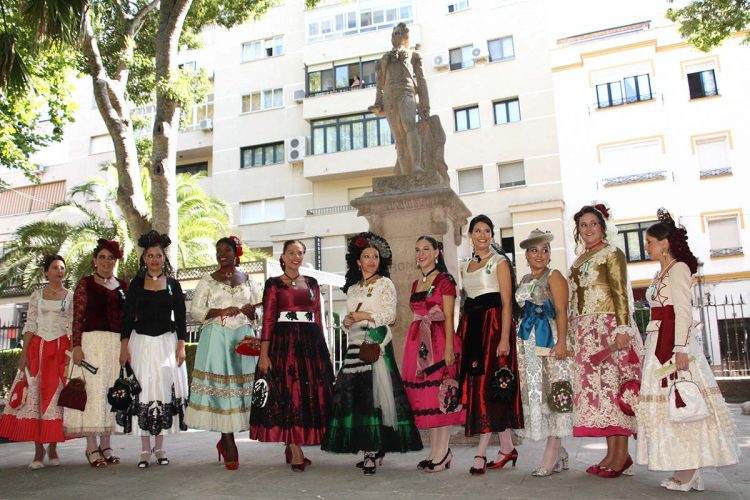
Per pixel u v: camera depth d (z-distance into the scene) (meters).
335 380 5.05
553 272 4.48
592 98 23.17
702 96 21.97
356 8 26.75
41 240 18.98
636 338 4.29
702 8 12.65
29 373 5.40
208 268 13.88
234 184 27.95
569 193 22.86
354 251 4.94
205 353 5.05
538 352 4.37
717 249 21.08
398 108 7.08
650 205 21.89
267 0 15.45
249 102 28.45
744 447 5.35
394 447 4.46
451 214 6.79
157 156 12.26
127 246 17.42
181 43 15.91
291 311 4.89
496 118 24.45
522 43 24.36
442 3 25.77
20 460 5.91
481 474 4.33
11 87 7.96
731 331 20.12
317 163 25.86
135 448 6.46
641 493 3.66
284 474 4.61
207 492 4.03
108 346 5.41
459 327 4.79
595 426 4.13
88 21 11.87
